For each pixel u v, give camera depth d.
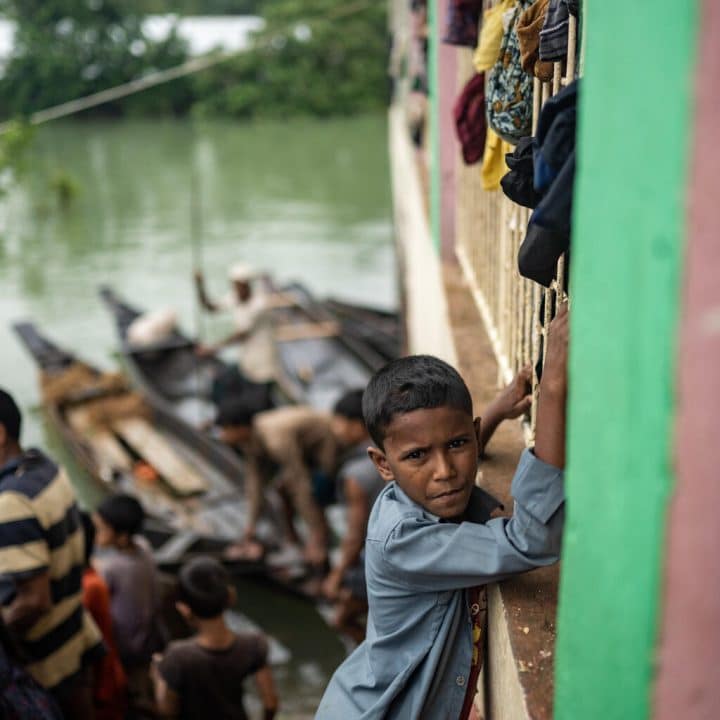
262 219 18.55
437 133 3.79
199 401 9.59
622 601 0.96
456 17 2.78
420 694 1.64
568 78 1.62
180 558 5.93
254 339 8.34
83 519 3.72
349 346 10.38
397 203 10.20
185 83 33.97
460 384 1.59
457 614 1.67
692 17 0.75
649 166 0.82
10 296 13.77
